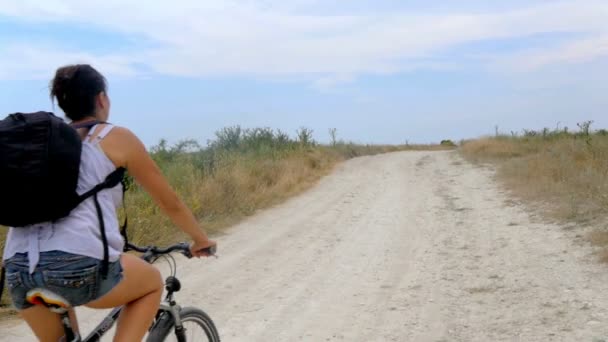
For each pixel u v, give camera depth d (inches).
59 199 99.6
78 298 105.7
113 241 107.5
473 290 267.6
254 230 442.3
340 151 1160.2
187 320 139.1
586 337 200.4
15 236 104.4
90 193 105.4
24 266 102.0
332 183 729.0
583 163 566.3
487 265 306.8
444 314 239.3
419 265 320.2
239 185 562.3
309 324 235.6
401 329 226.4
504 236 368.2
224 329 231.8
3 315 243.8
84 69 114.0
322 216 495.8
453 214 464.4
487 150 951.6
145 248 127.9
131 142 111.2
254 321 240.4
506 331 214.7
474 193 561.9
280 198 603.2
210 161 648.4
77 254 101.9
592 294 241.4
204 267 330.6
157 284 119.7
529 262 302.0
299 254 359.6
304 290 283.1
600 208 388.2
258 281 300.8
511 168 673.6
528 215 422.3
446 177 712.4
